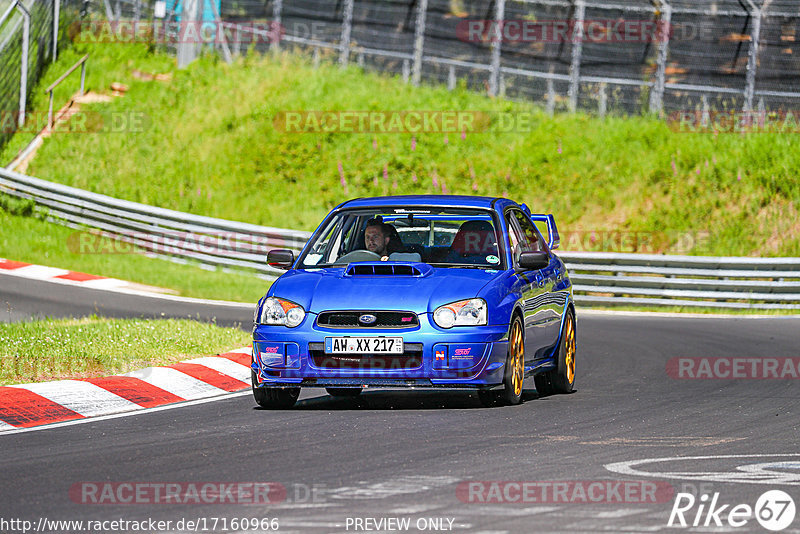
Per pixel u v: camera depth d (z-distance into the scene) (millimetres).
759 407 36719
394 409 36156
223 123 115562
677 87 114312
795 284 81000
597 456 27797
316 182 109375
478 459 27375
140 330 51156
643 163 108312
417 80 120562
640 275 88312
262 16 125562
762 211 102438
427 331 34500
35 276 82125
